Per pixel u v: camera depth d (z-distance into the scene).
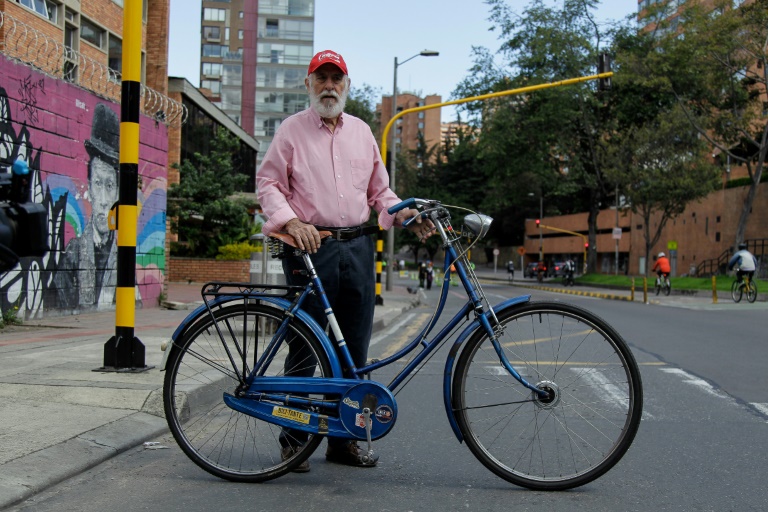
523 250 72.69
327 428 3.72
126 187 5.99
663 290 30.33
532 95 38.88
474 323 3.79
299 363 3.84
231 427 3.98
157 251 15.59
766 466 4.26
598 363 3.74
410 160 93.31
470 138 42.34
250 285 3.86
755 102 35.59
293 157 4.04
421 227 4.01
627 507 3.47
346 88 4.09
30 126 11.02
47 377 5.59
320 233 3.90
